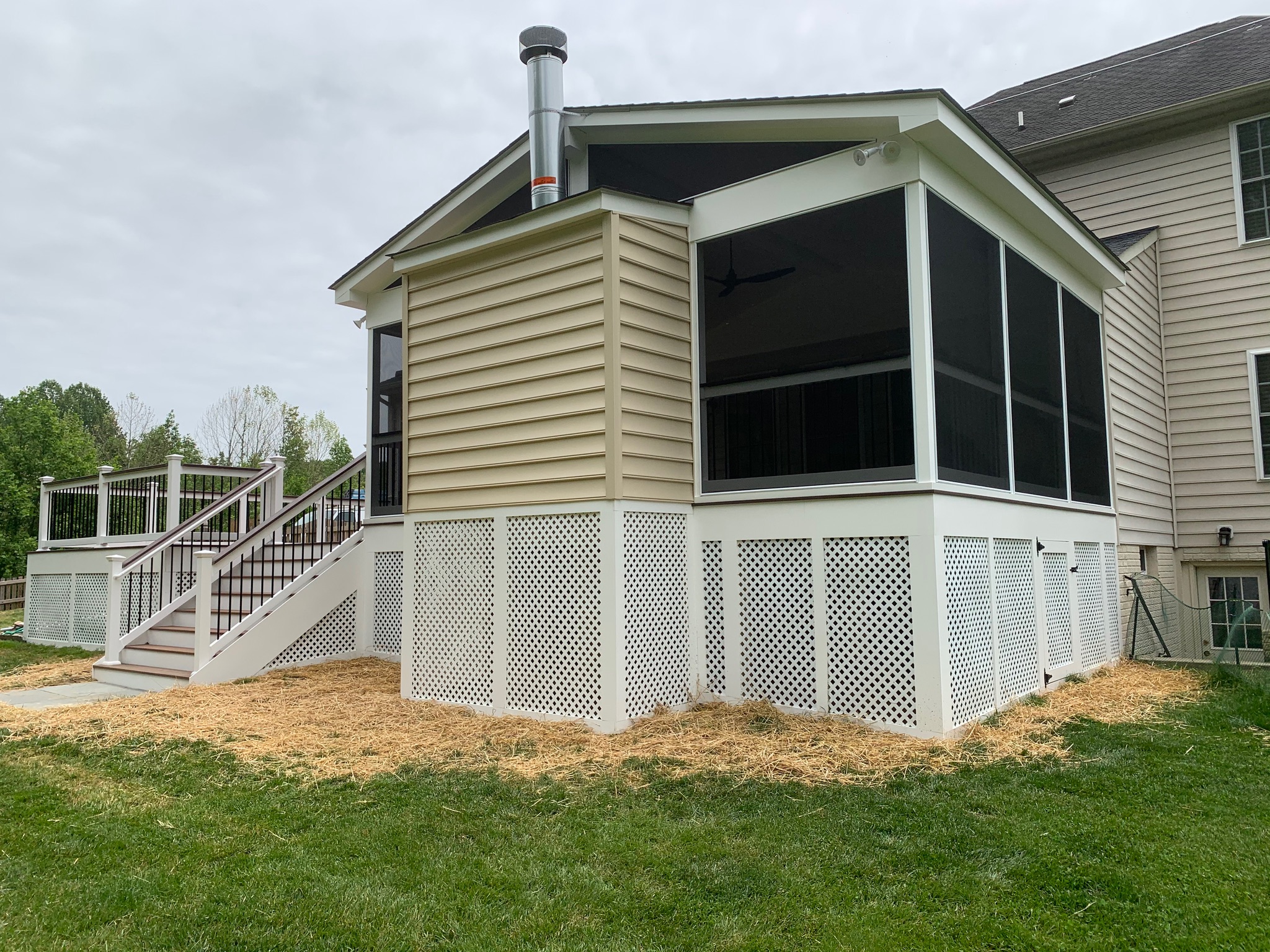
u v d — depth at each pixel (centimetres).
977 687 541
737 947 254
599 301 551
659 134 633
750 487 588
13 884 299
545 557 569
